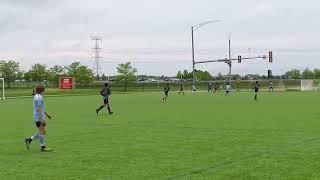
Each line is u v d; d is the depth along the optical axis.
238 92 89.56
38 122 16.05
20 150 16.41
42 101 16.14
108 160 13.99
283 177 11.14
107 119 29.14
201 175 11.55
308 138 18.19
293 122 24.92
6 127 25.28
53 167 13.07
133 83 136.62
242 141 17.58
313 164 12.70
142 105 45.09
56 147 16.98
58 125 25.59
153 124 25.09
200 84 135.88
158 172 12.05
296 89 106.12
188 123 25.27
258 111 34.00
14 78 143.62
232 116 29.64
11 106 48.75
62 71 155.00
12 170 12.73
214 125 23.92
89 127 24.30
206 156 14.32
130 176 11.65
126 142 17.97
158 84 125.12
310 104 42.91
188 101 52.31
